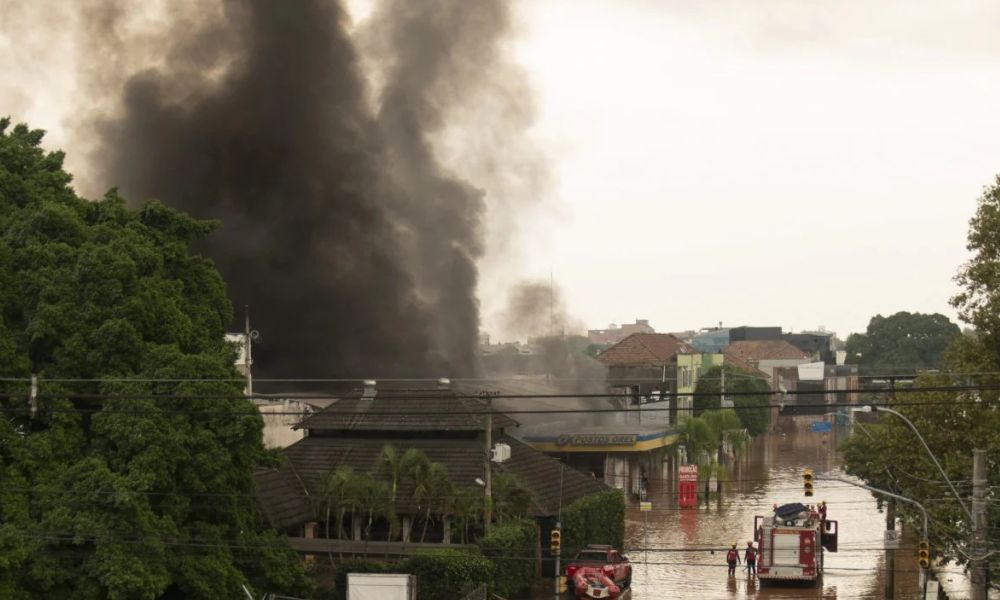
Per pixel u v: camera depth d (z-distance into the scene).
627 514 65.25
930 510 35.53
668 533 58.09
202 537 31.48
